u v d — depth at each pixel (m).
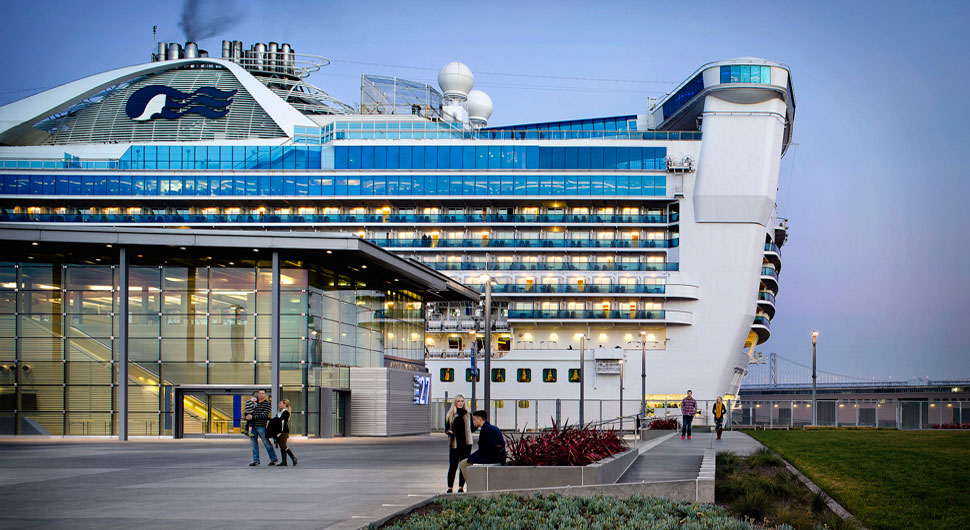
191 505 17.22
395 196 91.44
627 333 91.88
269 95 100.88
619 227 92.19
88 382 48.28
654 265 91.31
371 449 38.34
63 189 92.69
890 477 22.84
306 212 93.75
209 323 48.91
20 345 48.66
